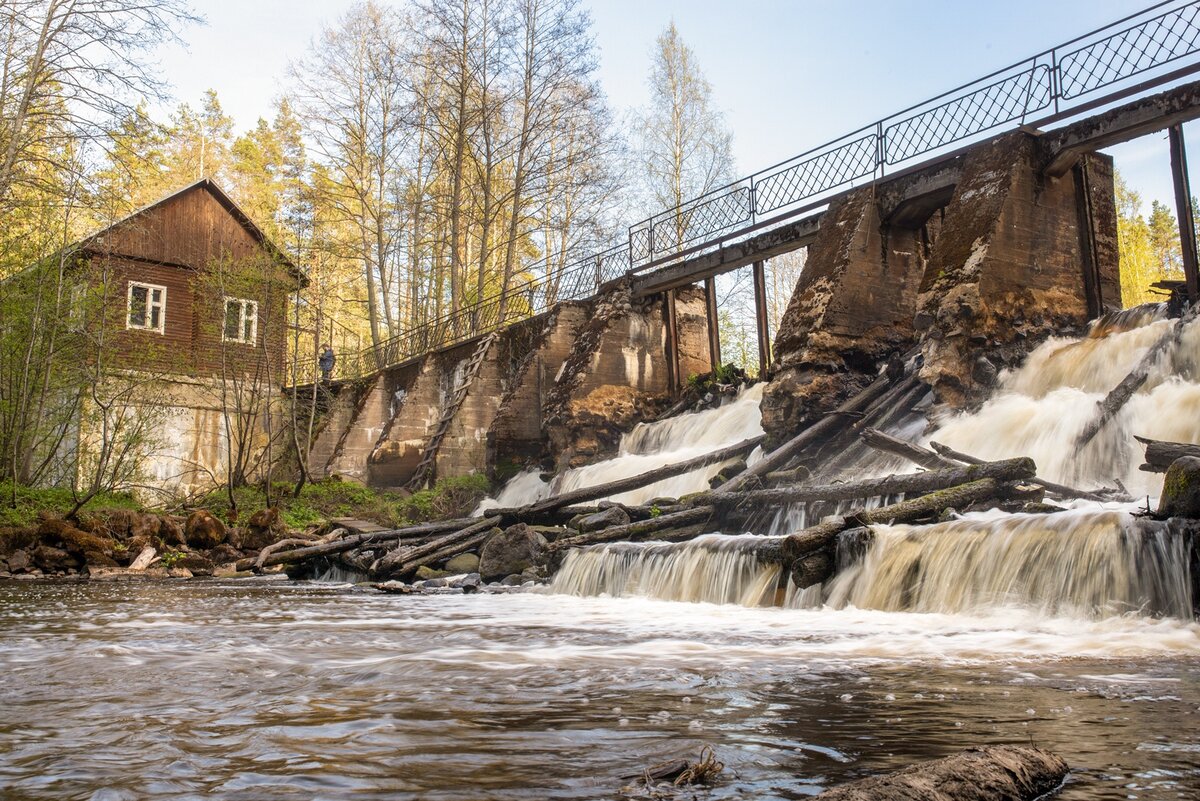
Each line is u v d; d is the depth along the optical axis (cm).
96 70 2119
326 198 4238
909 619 821
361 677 524
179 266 3262
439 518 2502
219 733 371
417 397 3050
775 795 278
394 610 1031
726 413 2158
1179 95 1437
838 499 1277
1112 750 328
